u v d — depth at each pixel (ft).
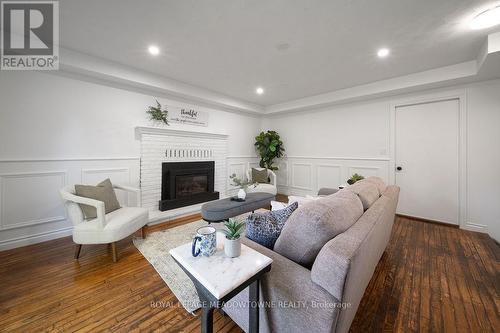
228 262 3.22
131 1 5.41
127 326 4.27
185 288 5.38
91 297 5.06
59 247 7.61
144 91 10.82
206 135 13.48
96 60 8.50
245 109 15.23
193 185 12.87
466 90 9.45
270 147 15.94
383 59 8.55
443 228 9.58
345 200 4.17
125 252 7.22
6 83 7.36
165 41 7.34
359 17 6.00
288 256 3.69
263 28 6.57
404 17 5.98
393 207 6.49
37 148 7.98
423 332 4.13
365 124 12.56
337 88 12.17
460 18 5.98
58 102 8.36
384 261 6.77
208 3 5.49
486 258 6.89
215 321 4.43
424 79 9.59
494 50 6.65
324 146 14.48
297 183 16.16
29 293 5.17
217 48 7.80
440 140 10.22
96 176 9.39
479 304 4.84
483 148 9.16
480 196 9.28
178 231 8.96
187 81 11.23
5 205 7.41
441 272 6.14
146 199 10.88
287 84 11.57
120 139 10.06
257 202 9.88
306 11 5.78
